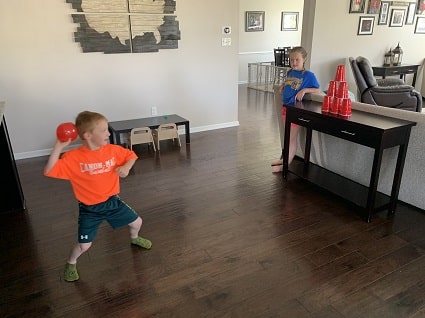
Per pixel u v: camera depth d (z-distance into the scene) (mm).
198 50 4406
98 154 1743
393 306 1673
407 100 4848
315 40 5332
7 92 3525
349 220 2447
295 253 2092
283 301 1717
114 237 2266
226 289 1803
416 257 2037
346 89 2457
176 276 1904
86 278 1896
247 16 8648
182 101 4520
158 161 3631
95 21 3688
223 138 4414
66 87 3777
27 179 3205
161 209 2631
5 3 3285
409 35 6414
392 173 2566
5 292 1799
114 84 4016
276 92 3428
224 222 2443
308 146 3217
